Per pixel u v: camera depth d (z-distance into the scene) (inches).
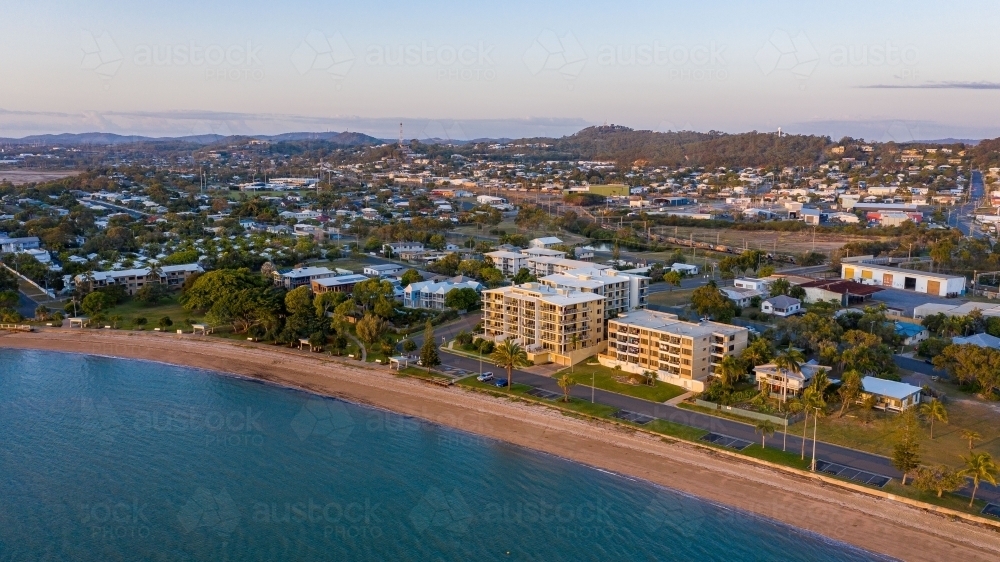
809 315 7721.5
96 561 4197.8
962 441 5364.2
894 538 4271.7
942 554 4114.2
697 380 6545.3
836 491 4741.6
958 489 4692.4
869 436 5457.7
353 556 4244.6
